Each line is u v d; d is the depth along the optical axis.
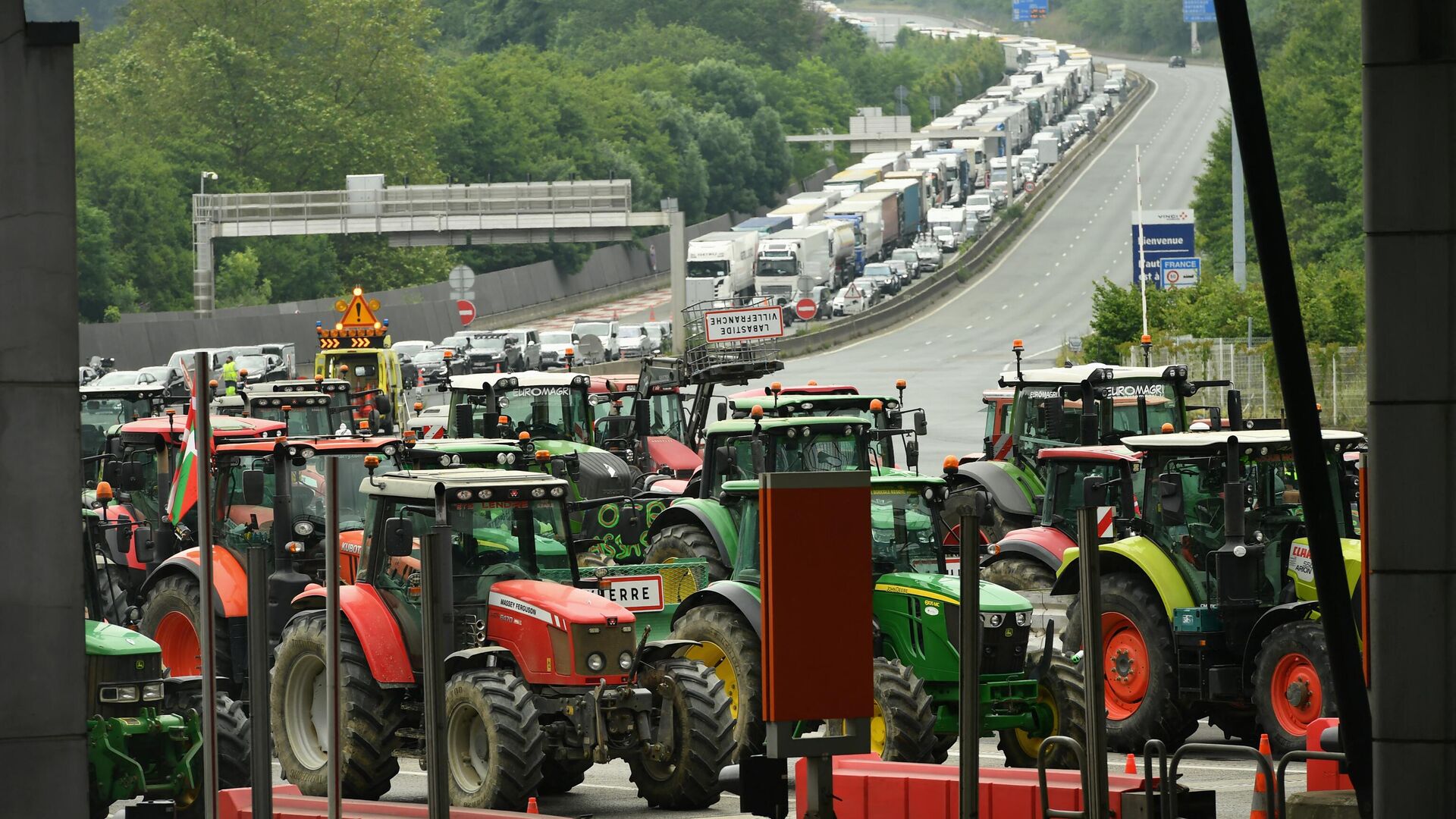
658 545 74.19
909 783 43.81
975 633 29.81
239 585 64.06
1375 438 31.97
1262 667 57.94
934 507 59.03
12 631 28.05
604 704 52.34
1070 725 56.09
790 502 30.84
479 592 54.03
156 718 47.00
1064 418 90.62
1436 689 31.62
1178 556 61.31
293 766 55.34
